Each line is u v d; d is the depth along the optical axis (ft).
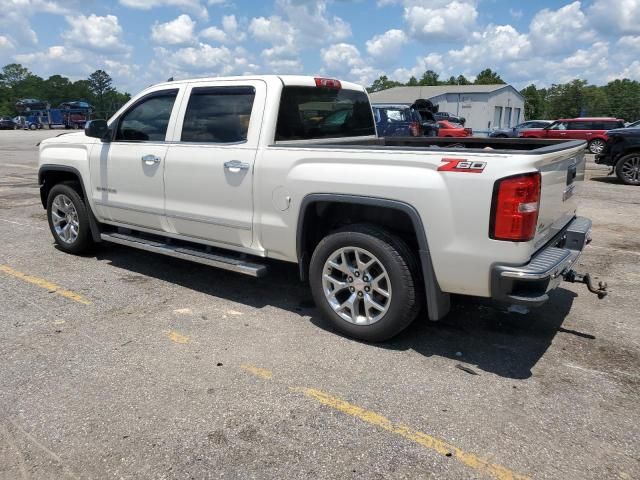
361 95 17.78
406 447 9.02
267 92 13.84
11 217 26.71
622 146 41.60
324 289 13.20
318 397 10.48
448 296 12.17
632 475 8.39
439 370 11.61
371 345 12.77
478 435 9.34
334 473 8.39
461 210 10.78
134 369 11.50
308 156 12.72
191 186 15.10
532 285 10.80
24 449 8.90
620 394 10.70
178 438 9.21
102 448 8.95
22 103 218.18
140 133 16.61
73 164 18.52
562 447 9.04
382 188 11.61
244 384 10.94
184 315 14.46
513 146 17.21
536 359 12.16
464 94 176.14
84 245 19.39
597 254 21.01
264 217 13.76
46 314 14.39
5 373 11.27
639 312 14.96
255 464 8.58
